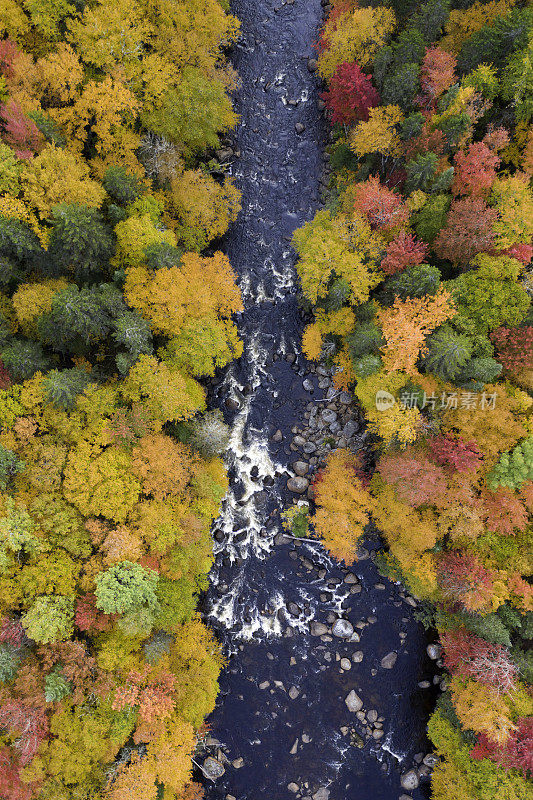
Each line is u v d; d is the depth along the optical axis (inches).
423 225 1032.8
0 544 786.8
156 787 808.3
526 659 925.8
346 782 1007.0
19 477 853.8
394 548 992.2
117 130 1015.0
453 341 920.9
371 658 1067.3
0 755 746.2
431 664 1063.0
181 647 935.7
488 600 899.4
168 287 954.1
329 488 1045.2
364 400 1003.9
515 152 1105.4
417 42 1088.8
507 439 927.7
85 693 812.0
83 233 867.4
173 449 927.0
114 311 911.0
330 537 1010.7
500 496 927.0
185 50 1093.1
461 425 943.7
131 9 1003.3
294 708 1039.6
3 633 765.3
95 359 1022.4
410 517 954.7
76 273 965.2
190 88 1061.1
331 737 1026.7
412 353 936.3
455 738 945.5
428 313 947.3
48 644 792.9
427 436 983.6
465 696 901.8
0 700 753.0
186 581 938.7
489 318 967.0
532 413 956.6
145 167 1079.0
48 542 822.5
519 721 872.3
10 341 919.7
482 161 986.1
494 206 1022.4
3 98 948.0
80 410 892.6
